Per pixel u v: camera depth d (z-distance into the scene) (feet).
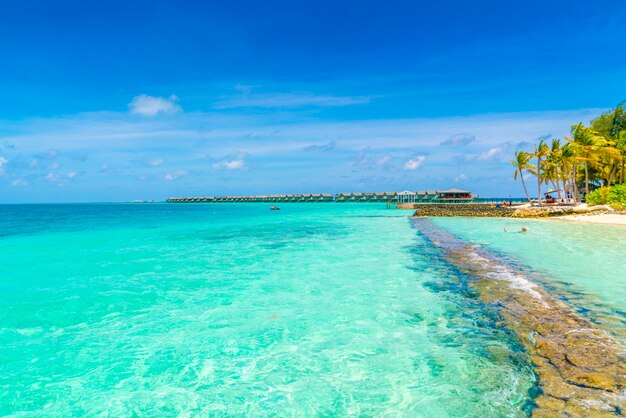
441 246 56.03
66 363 19.06
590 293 28.19
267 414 14.47
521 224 101.60
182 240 70.23
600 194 131.03
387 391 15.69
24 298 30.35
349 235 76.69
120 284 34.83
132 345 21.06
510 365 17.08
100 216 175.52
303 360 18.79
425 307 25.95
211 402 15.47
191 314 26.02
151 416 14.64
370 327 22.74
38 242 67.82
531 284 31.14
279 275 37.65
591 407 13.39
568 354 17.76
